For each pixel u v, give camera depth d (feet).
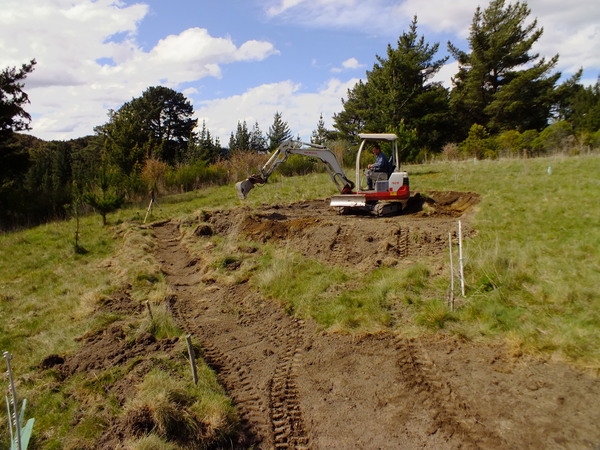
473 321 18.13
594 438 11.80
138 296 25.85
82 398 15.58
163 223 47.37
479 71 117.91
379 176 39.11
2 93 67.26
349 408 14.53
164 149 155.74
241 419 14.40
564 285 18.94
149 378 15.70
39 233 49.42
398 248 27.53
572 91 112.98
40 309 25.48
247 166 81.82
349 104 138.00
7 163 71.31
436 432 12.93
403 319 19.39
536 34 113.80
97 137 186.60
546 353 15.49
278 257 28.60
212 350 19.26
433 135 113.09
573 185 34.88
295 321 21.03
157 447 12.34
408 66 109.40
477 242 25.98
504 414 13.15
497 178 43.93
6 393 16.17
